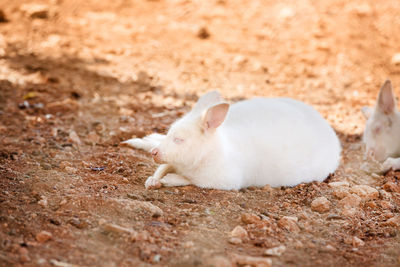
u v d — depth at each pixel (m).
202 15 17.56
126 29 15.96
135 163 7.96
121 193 6.83
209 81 12.66
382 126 8.86
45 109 10.23
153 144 8.34
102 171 7.59
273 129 7.62
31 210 6.07
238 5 18.58
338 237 6.11
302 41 15.93
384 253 5.72
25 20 15.86
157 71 13.05
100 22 16.41
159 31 16.06
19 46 13.86
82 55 13.68
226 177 7.18
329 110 11.38
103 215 6.07
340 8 18.34
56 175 7.21
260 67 13.86
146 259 5.23
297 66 14.21
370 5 18.48
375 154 8.91
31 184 6.79
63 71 12.46
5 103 10.40
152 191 7.00
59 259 5.08
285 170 7.57
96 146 8.72
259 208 6.78
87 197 6.38
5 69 12.22
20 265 4.88
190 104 11.12
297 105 8.25
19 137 8.80
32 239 5.43
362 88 12.98
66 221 5.87
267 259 5.25
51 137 8.91
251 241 5.84
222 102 7.11
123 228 5.70
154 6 18.25
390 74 13.97
